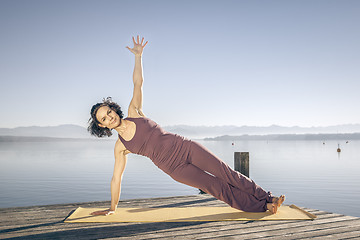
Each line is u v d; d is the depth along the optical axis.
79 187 13.94
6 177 18.02
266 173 19.81
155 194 12.12
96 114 2.86
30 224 2.80
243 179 3.05
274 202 3.09
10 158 37.34
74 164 27.58
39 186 14.41
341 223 2.79
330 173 19.92
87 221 2.87
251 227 2.67
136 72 3.18
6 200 11.16
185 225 2.76
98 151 61.34
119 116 2.98
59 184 14.95
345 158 36.44
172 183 15.40
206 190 3.02
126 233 2.51
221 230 2.58
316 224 2.76
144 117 3.04
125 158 3.18
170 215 3.11
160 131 2.95
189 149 2.93
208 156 2.92
